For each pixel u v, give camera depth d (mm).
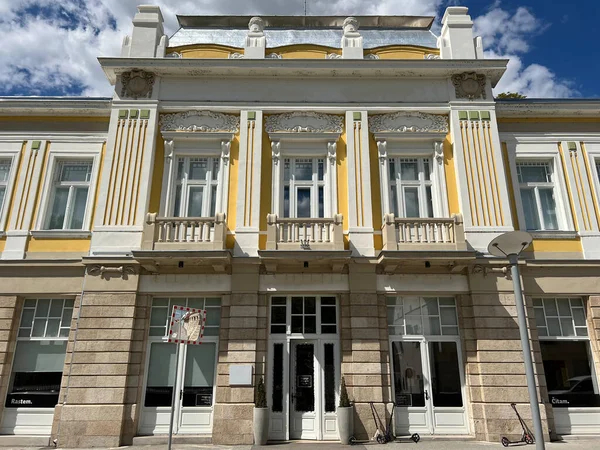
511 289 11539
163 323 11656
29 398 11383
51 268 11898
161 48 13680
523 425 10570
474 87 13305
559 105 13375
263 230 12133
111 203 12125
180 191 12789
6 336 11484
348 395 10844
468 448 9789
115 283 11453
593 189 12930
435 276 11734
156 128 12922
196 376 11305
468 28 14000
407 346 11602
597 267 12031
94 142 13211
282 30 15375
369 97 13305
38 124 13367
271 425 10883
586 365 11680
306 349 11508
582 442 10531
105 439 10375
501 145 13211
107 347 10984
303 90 13352
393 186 12930
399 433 10953
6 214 12523
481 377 10922
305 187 12883
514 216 12594
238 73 13359
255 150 12734
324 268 11750
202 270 11648
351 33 13914
